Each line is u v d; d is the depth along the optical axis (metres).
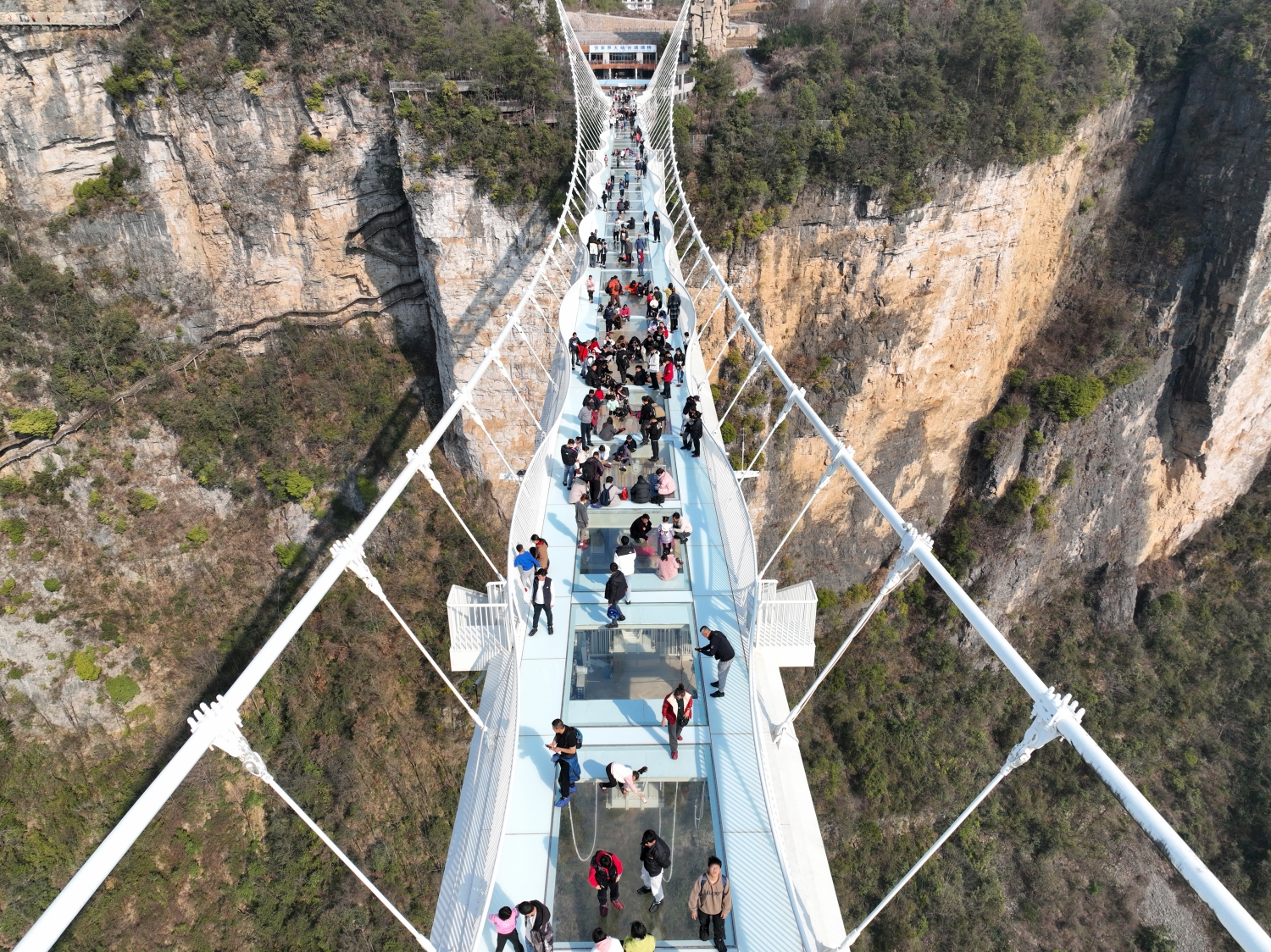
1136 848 41.69
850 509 50.22
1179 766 45.53
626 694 14.00
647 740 13.14
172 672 42.25
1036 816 42.00
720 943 10.27
